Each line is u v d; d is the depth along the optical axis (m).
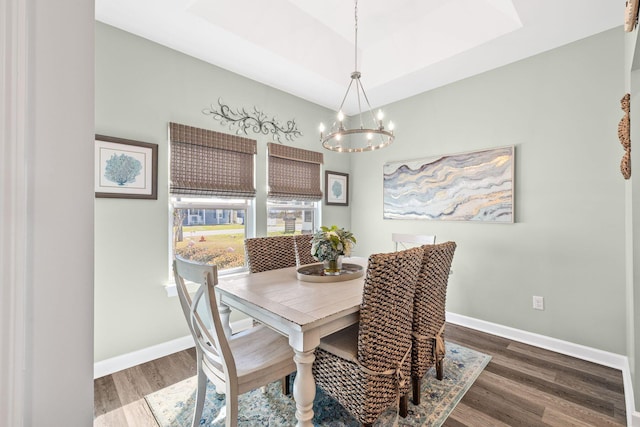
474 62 2.64
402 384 1.53
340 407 1.73
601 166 2.21
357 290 1.69
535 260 2.52
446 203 3.08
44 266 0.40
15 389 0.38
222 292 1.73
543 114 2.48
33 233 0.39
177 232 2.52
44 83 0.40
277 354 1.48
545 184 2.47
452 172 3.02
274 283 1.85
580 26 2.14
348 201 4.07
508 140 2.67
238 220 2.95
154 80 2.33
